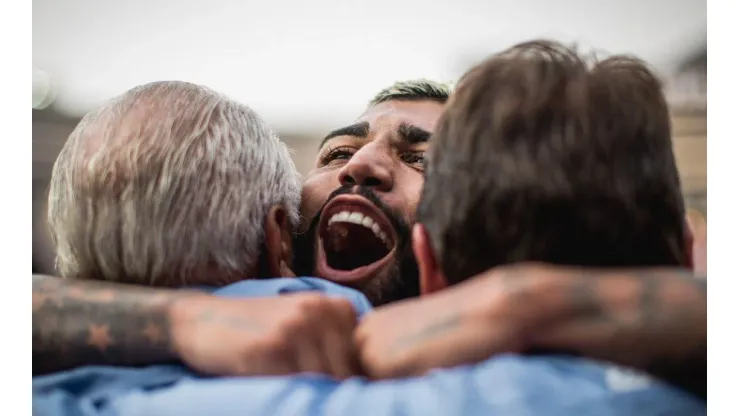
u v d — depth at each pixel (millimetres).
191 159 785
